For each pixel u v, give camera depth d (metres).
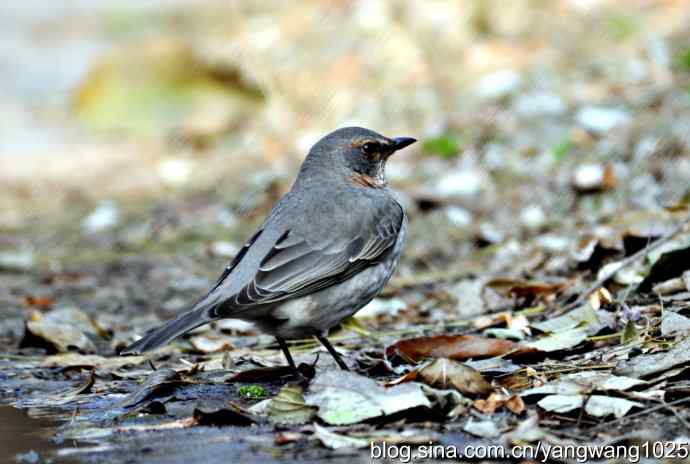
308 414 7.54
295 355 9.82
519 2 23.50
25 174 21.34
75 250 16.48
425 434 7.02
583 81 18.70
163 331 7.93
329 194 9.05
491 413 7.34
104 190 19.91
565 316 9.43
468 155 17.11
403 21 23.58
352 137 9.48
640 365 7.79
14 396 8.93
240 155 20.95
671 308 9.24
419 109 19.64
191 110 23.52
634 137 15.93
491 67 20.75
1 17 34.75
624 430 6.86
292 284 8.44
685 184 14.27
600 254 11.02
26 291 14.08
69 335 10.78
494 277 12.05
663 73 18.08
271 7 27.58
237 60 24.03
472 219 15.04
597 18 22.05
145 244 16.50
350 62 22.81
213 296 8.41
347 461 6.65
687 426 6.80
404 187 16.39
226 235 16.58
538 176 15.78
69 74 28.38
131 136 23.66
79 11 34.84
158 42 24.94
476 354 8.94
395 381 7.87
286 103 22.17
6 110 25.94
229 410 7.57
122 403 8.33
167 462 6.79
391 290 12.37
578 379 7.75
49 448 7.23
